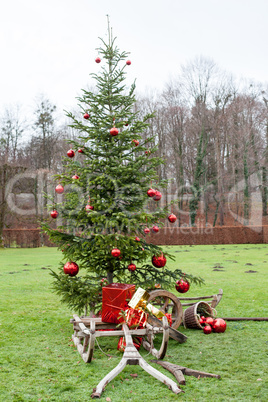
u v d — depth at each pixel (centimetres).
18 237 3262
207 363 493
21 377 446
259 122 4491
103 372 462
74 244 630
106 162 641
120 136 657
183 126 4381
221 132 4516
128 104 695
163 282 642
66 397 391
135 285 625
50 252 2686
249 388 411
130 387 415
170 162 4325
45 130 4294
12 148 4375
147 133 4122
